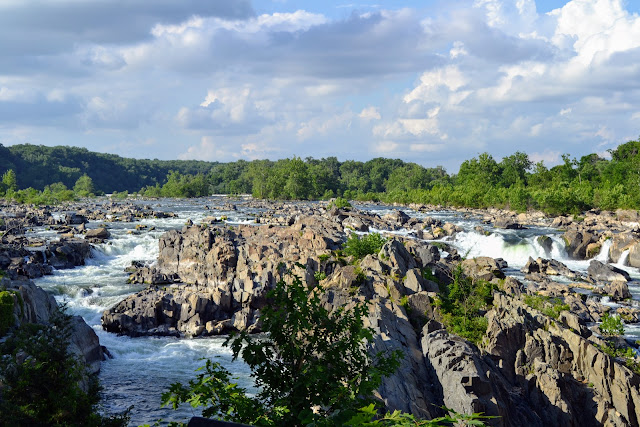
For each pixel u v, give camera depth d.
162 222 157.12
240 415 14.52
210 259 85.19
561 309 64.94
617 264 111.44
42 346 29.62
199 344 63.94
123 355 59.53
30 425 27.20
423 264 74.00
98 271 96.62
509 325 51.97
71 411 28.47
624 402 45.53
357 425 10.09
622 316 69.56
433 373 45.03
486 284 66.44
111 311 67.94
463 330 54.22
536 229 141.75
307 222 119.75
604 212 172.00
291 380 16.38
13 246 100.44
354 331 17.06
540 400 45.94
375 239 81.88
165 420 43.88
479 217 178.00
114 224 151.00
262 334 68.12
